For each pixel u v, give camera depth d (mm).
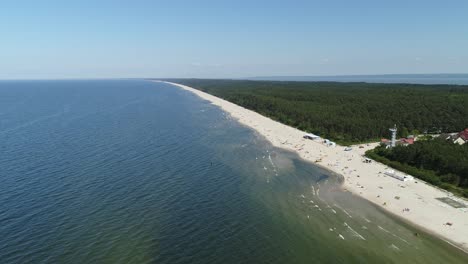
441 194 78625
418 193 79500
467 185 80250
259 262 53062
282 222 66188
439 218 67625
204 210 70062
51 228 60438
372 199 77125
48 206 68938
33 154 107062
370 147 121062
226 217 67438
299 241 59500
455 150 93875
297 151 118062
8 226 60656
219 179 88500
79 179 84625
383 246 58406
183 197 76062
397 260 54594
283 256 54875
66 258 52094
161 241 57719
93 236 58344
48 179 84188
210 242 58094
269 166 101125
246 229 63000
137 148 117125
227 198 76688
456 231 62812
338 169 97750
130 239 57875
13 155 105625
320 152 115938
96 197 74062
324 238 60656
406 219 67625
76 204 70312
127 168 94438
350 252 56531
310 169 98625
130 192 77500
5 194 74250
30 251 53594
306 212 70812
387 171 93625
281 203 75062
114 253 53750
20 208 67688
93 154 108062
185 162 102125
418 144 102312
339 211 71438
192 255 54156
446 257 55344
